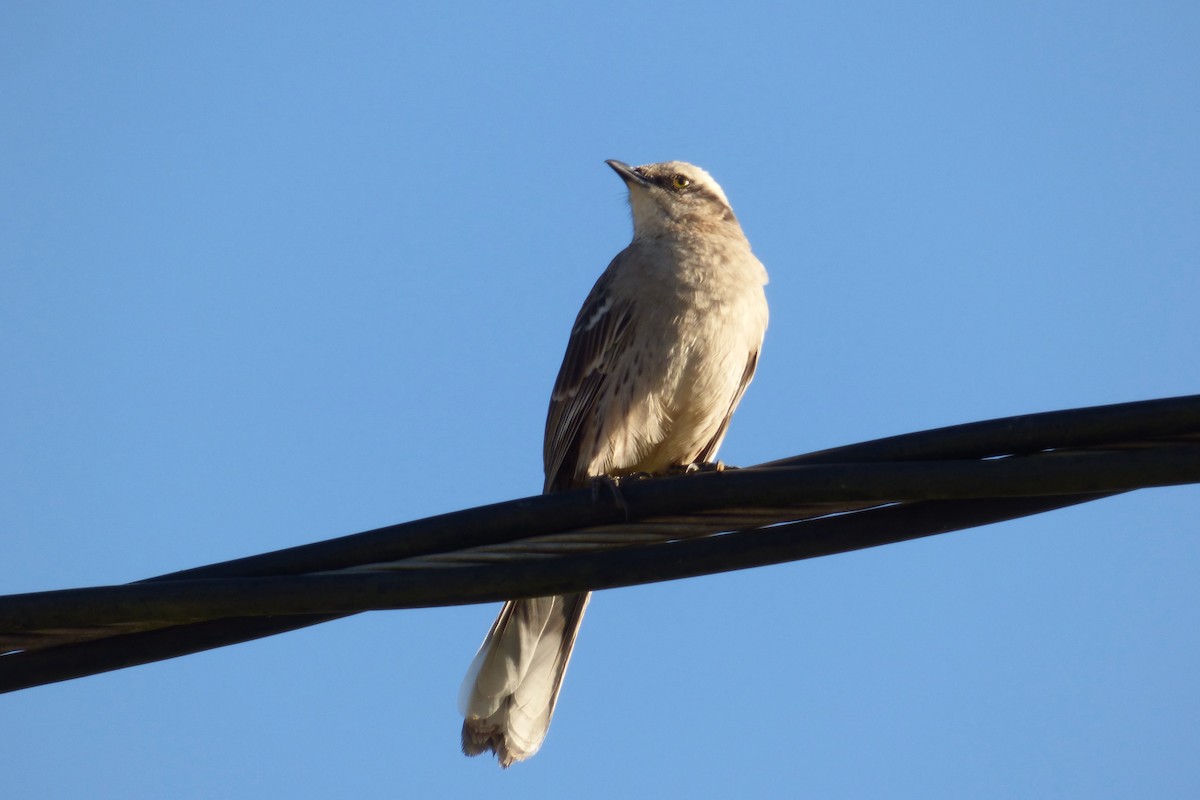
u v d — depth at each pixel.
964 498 8.36
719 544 8.61
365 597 8.41
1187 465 7.92
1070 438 8.23
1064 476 8.05
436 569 8.51
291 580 8.39
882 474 8.30
